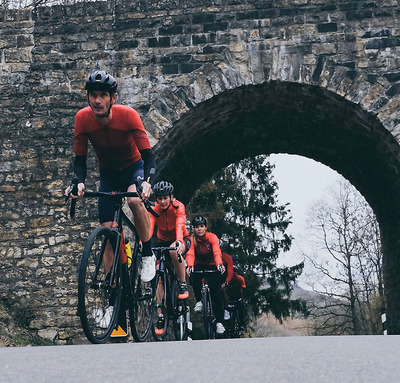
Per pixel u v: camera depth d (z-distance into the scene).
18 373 1.94
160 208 7.62
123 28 12.39
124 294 5.07
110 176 5.34
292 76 11.89
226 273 10.81
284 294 31.03
